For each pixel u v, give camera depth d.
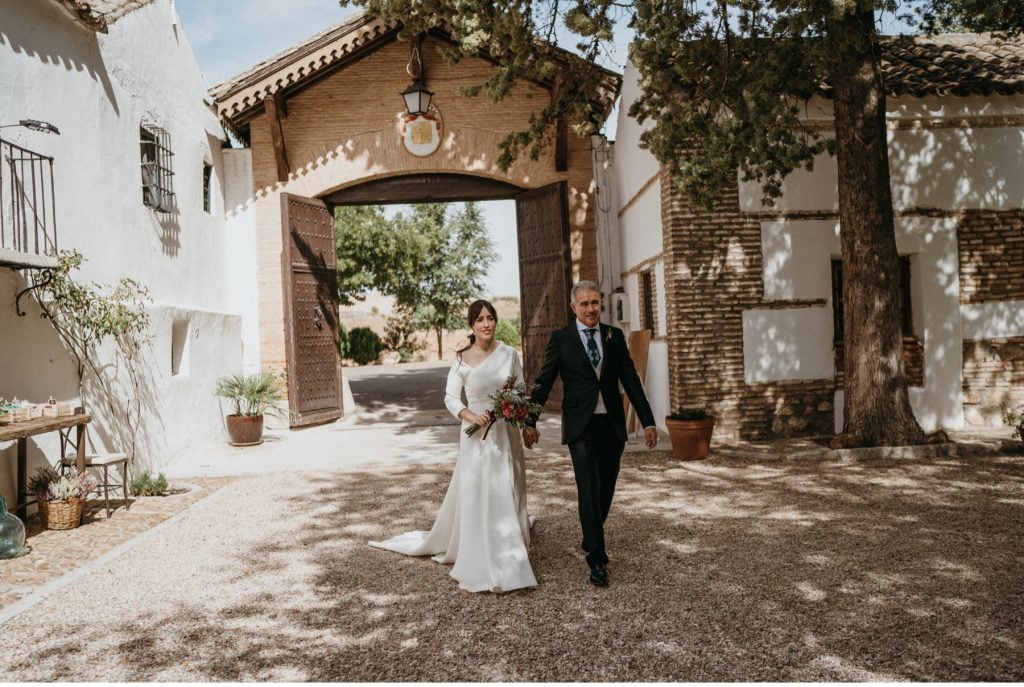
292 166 13.99
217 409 11.88
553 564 5.02
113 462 7.11
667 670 3.36
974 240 10.20
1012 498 6.29
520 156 14.20
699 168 7.93
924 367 10.06
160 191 10.47
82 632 4.11
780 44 8.21
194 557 5.56
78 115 8.08
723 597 4.26
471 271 32.88
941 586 4.29
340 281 31.50
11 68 6.96
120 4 8.66
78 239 7.96
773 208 9.88
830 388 9.93
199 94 12.34
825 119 9.85
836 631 3.72
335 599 4.49
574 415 4.75
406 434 12.28
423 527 6.21
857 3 6.80
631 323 13.31
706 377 9.83
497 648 3.68
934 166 10.12
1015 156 10.22
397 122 14.03
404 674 3.42
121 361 8.62
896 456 8.34
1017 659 3.34
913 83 9.75
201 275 12.15
